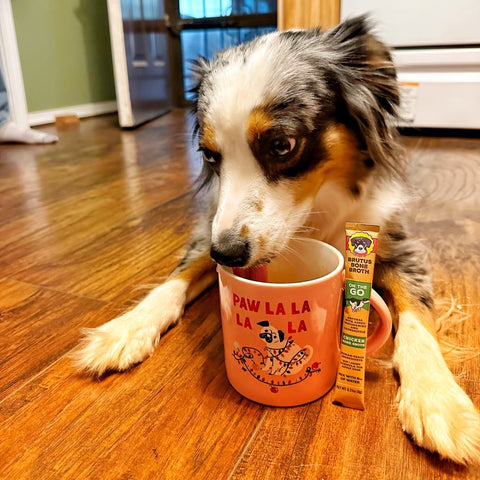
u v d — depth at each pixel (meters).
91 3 4.76
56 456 0.73
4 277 1.36
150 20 4.52
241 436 0.76
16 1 3.98
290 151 0.96
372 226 0.74
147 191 2.19
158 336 1.02
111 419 0.80
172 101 5.67
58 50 4.48
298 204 1.01
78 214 1.89
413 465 0.71
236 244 0.88
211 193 1.42
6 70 3.30
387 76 1.15
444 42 2.89
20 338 1.05
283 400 0.81
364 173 1.15
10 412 0.82
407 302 1.05
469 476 0.69
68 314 1.15
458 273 1.32
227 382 0.89
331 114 1.03
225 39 5.29
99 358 0.92
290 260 0.96
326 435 0.76
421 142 3.04
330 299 0.77
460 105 3.00
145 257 1.47
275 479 0.68
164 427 0.78
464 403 0.79
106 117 4.90
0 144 3.40
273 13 5.05
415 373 0.85
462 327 1.05
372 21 1.25
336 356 0.84
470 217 1.76
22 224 1.79
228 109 0.94
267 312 0.74
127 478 0.69
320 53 1.06
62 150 3.16
